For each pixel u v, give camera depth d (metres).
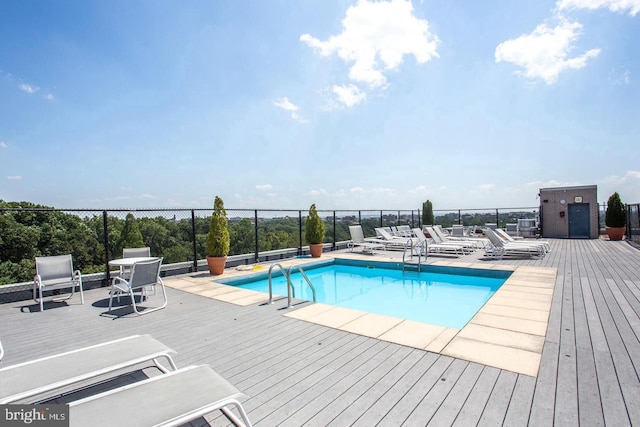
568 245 12.78
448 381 2.65
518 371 2.79
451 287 7.98
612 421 2.07
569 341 3.42
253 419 2.20
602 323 3.95
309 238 10.91
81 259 8.18
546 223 17.08
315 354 3.29
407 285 8.24
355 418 2.19
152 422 1.63
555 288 5.77
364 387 2.60
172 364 2.66
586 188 16.19
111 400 1.84
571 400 2.33
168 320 4.59
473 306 6.41
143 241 8.14
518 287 5.89
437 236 12.14
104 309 5.22
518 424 2.06
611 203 14.66
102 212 6.82
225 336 3.90
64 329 4.30
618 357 3.01
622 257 9.34
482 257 10.21
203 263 8.60
